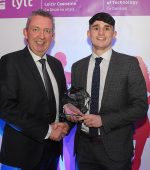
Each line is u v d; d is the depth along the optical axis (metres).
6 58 2.20
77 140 2.43
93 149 2.31
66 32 2.91
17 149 2.14
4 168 2.34
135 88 2.21
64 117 2.29
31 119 2.11
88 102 2.25
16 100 2.14
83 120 2.22
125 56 2.29
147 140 2.92
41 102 2.15
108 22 2.26
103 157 2.29
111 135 2.25
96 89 2.28
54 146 2.32
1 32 2.97
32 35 2.20
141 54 2.84
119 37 2.85
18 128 2.13
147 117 2.89
